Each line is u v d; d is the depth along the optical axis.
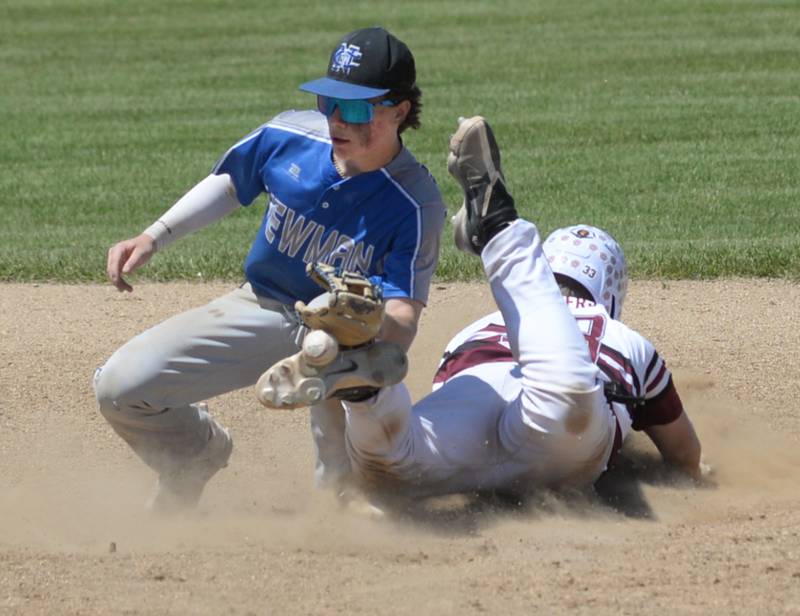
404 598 14.59
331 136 17.23
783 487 20.48
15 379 26.47
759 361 26.94
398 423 17.20
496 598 14.52
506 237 18.09
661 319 29.81
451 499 19.03
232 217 42.81
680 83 64.06
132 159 52.38
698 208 41.38
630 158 49.59
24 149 54.75
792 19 79.62
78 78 71.31
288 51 77.44
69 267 35.06
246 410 25.05
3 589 14.98
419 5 91.62
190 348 18.05
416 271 17.27
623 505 19.25
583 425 17.91
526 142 53.09
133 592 14.91
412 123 17.50
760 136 52.53
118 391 18.06
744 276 33.34
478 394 18.77
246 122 59.19
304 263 17.84
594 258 20.55
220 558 16.22
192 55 77.25
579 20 83.06
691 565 15.52
